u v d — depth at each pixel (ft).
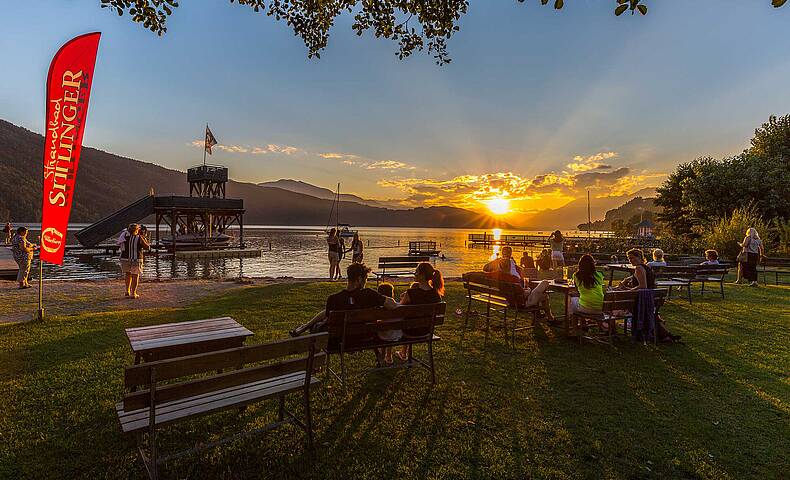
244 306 32.24
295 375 13.10
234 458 11.66
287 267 96.78
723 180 108.68
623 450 12.51
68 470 10.95
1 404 14.49
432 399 15.72
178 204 142.20
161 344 13.85
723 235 78.74
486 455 12.04
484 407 15.14
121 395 15.40
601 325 25.64
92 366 18.15
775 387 17.49
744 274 49.57
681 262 61.77
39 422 13.35
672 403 15.83
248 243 210.79
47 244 24.76
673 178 134.51
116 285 46.11
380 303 16.39
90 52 23.66
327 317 15.71
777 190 102.73
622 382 17.83
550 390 16.85
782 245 82.07
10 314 30.19
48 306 33.78
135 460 11.44
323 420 13.93
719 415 14.93
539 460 11.88
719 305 35.53
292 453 11.96
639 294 23.54
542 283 25.22
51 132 23.71
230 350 10.44
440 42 26.63
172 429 13.15
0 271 55.31
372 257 125.29
